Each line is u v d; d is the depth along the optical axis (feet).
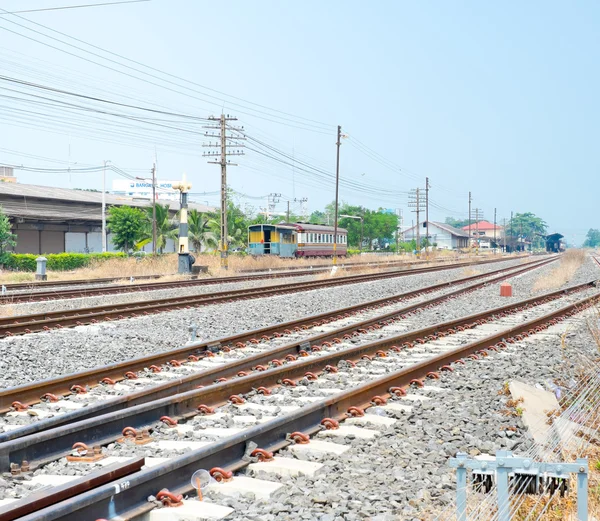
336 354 34.99
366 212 370.53
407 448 20.77
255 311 60.23
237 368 31.96
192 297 68.69
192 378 28.09
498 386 29.73
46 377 31.81
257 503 15.94
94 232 192.65
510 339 43.98
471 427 23.00
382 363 35.94
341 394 24.40
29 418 24.08
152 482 15.87
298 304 66.85
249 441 19.38
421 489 16.85
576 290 89.15
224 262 129.08
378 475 17.95
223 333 47.24
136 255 156.66
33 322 47.34
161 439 21.57
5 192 167.63
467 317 52.60
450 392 28.73
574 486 15.87
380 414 24.98
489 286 95.66
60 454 19.56
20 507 13.44
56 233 178.09
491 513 13.15
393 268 167.63
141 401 24.99
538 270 152.87
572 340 44.52
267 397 27.40
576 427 21.26
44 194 185.37
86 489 14.83
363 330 47.75
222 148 130.82
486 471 12.73
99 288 81.20
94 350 39.09
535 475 12.43
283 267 152.66
